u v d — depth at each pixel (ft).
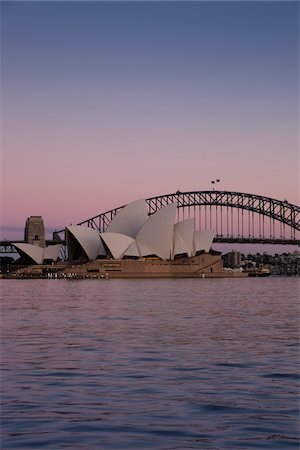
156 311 212.64
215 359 99.96
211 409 65.31
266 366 92.89
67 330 145.59
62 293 373.61
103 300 289.74
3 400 69.26
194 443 52.90
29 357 101.65
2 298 308.60
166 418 61.46
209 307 237.25
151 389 75.66
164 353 106.83
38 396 71.41
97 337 130.93
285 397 71.15
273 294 379.55
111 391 74.33
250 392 73.97
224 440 53.88
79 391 74.23
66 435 55.31
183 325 159.02
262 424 59.21
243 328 151.53
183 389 75.66
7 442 53.16
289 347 114.93
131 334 137.08
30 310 216.13
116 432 56.34
